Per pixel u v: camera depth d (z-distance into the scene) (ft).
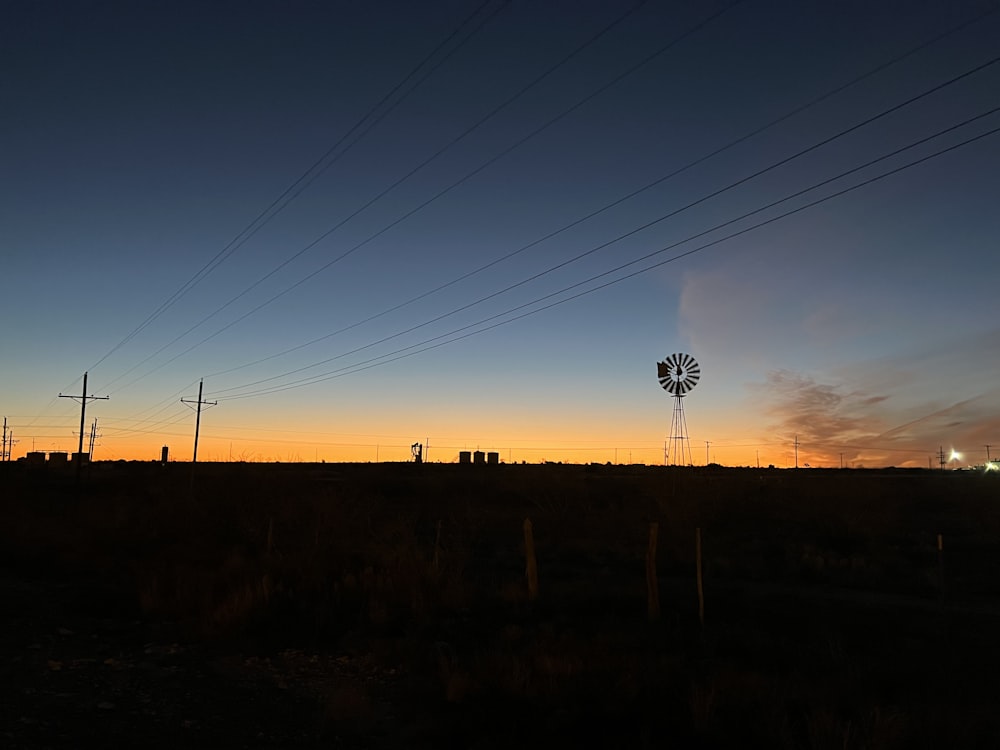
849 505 132.98
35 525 123.34
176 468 259.80
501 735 31.73
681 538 114.42
